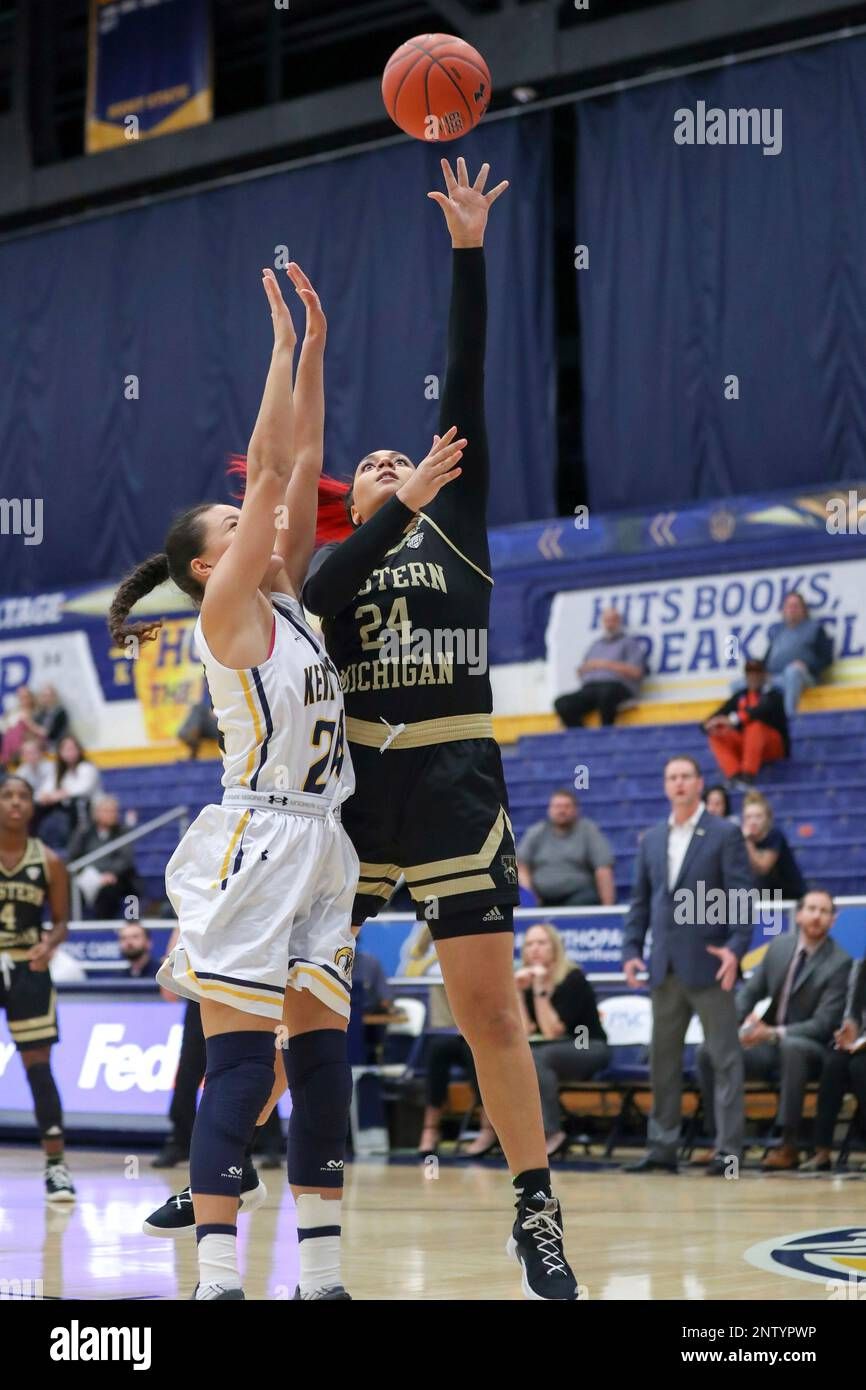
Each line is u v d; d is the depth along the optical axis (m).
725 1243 4.25
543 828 9.73
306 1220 2.88
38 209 14.95
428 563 3.17
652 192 12.19
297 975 2.84
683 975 6.86
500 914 3.06
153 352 14.27
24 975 5.96
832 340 11.38
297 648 2.96
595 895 9.49
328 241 13.47
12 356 15.09
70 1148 8.27
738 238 11.80
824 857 10.30
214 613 2.87
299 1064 2.93
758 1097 8.02
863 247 11.34
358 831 3.15
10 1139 8.68
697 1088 7.88
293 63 14.99
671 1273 3.61
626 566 11.72
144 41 14.52
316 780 2.93
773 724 10.71
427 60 3.43
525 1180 3.04
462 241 3.25
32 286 15.06
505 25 12.68
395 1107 8.35
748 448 11.64
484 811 3.08
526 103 12.80
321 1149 2.89
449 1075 7.98
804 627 10.88
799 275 11.55
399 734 3.09
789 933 7.50
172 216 14.33
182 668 13.41
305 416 3.43
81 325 14.71
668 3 12.02
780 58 11.79
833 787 10.47
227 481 13.76
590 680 11.65
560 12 12.67
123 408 14.38
